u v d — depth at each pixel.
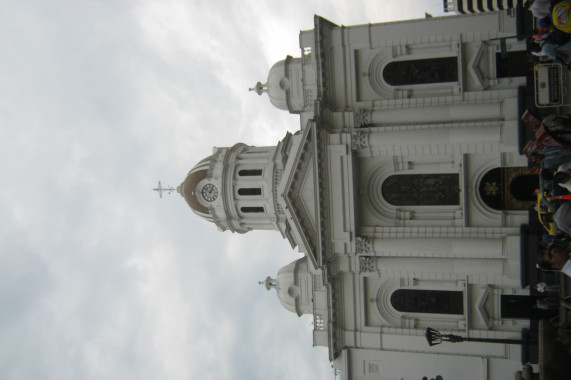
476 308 28.31
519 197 26.75
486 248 26.25
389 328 30.02
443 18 26.19
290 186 28.05
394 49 27.53
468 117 25.83
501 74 26.27
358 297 30.50
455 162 27.03
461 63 26.28
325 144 27.52
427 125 26.34
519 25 24.05
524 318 27.86
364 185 28.80
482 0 22.92
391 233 27.98
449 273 27.62
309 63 30.62
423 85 27.47
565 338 17.88
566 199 14.55
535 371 27.91
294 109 32.41
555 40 15.86
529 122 19.47
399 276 28.66
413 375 29.55
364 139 26.81
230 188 34.12
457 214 27.33
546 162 15.52
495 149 25.36
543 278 25.11
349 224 27.80
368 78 28.27
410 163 27.80
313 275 31.33
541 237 25.11
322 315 31.33
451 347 28.92
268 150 34.62
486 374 28.23
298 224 28.11
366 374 30.58
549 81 19.36
